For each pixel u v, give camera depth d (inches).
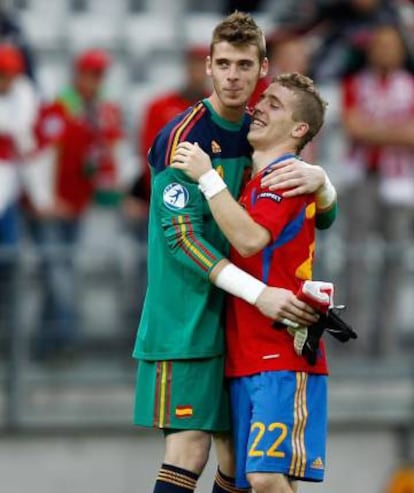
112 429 1371.8
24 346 1362.0
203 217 848.9
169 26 1628.9
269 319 848.3
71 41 1596.9
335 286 1405.0
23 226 1386.6
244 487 858.1
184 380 852.0
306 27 1446.9
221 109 848.9
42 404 1363.2
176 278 853.8
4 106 1357.0
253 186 845.8
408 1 1481.3
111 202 1407.5
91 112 1392.7
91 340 1371.8
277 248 842.8
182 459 854.5
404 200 1417.3
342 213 1428.4
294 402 844.6
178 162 834.8
